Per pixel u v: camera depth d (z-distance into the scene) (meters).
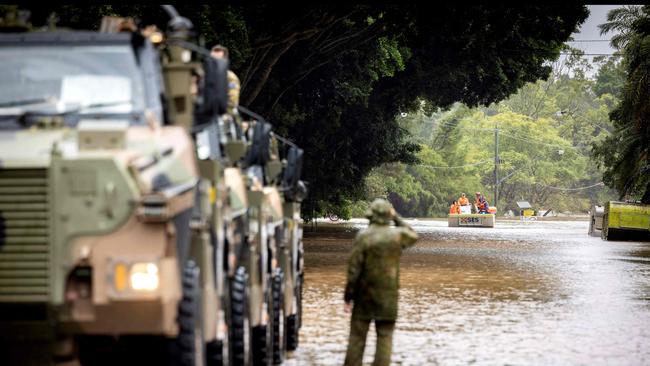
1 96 18.34
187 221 16.38
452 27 65.06
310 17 63.53
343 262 63.66
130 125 17.94
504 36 73.31
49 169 15.04
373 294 23.17
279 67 76.25
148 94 18.47
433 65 91.31
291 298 27.31
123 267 14.89
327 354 27.83
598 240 103.88
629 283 51.44
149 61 18.94
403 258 70.56
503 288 48.06
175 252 15.43
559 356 28.16
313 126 91.75
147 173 15.50
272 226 24.56
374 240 23.19
